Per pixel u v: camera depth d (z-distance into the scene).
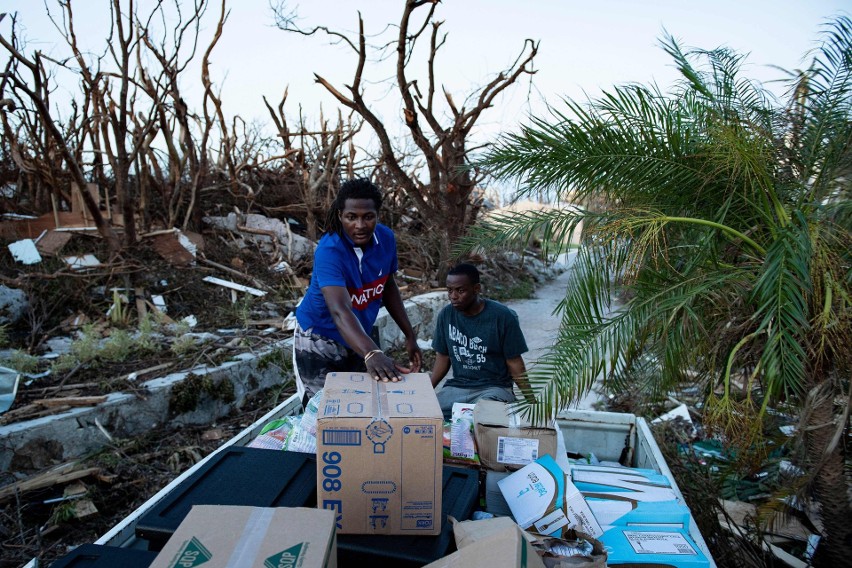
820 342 2.19
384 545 1.69
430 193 8.84
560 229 2.58
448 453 2.40
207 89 8.80
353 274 2.53
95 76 7.76
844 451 2.61
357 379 2.00
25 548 3.12
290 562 1.27
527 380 2.40
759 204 2.56
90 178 9.43
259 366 5.41
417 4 7.29
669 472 2.54
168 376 4.81
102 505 3.54
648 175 2.56
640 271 2.48
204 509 1.44
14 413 3.98
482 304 3.35
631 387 3.35
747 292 2.30
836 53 2.76
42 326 5.97
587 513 2.03
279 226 9.77
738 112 2.86
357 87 7.72
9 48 6.58
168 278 7.36
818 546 2.93
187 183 9.45
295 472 1.97
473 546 1.36
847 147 2.59
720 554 2.80
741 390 2.52
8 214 8.30
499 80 8.41
